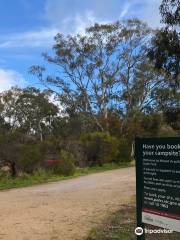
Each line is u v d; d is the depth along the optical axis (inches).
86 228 424.8
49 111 2955.2
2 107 3031.5
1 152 1022.4
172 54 602.9
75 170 1203.9
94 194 711.7
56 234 401.7
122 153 1708.9
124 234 384.2
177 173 257.3
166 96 1732.3
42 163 1107.9
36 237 390.9
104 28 2167.8
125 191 743.7
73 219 476.7
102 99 2212.1
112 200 628.4
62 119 2716.5
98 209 544.7
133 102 2170.3
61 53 2201.0
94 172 1300.4
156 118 2082.9
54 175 1098.1
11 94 3068.4
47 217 492.7
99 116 2201.0
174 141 259.1
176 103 1101.1
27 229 426.0
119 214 497.4
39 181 973.8
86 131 2193.7
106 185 864.9
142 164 279.9
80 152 1451.8
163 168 265.9
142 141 280.1
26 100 3029.0
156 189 270.5
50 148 1159.0
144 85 2140.7
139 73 2139.5
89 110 2234.3
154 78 2080.5
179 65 605.0
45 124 2960.1
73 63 2207.2
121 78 2196.1
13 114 3046.3
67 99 2263.8
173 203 259.6
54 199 655.1
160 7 589.6
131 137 2026.3
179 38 595.5
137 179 283.9
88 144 1512.1
